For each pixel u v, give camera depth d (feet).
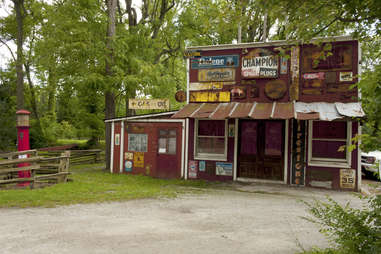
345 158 34.55
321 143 35.42
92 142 93.15
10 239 14.98
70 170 50.16
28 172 31.60
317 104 34.68
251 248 14.39
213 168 39.45
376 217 10.55
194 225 18.43
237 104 38.09
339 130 34.83
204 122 40.55
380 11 12.80
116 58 48.37
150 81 48.78
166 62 78.69
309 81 35.78
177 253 13.51
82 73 46.65
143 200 25.66
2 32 87.04
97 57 47.42
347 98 34.22
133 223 18.49
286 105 35.60
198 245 14.69
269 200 27.20
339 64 34.71
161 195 28.02
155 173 42.34
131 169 44.14
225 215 21.20
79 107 87.71
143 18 66.80
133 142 44.19
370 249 9.86
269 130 37.47
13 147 79.92
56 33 45.75
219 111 36.32
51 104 108.88
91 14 48.37
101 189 29.73
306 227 18.45
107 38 49.21
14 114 83.82
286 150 36.42
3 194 25.45
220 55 39.86
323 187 34.50
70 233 16.15
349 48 34.37
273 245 14.92
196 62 40.93
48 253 13.17
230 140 38.91
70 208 21.98
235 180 38.42
